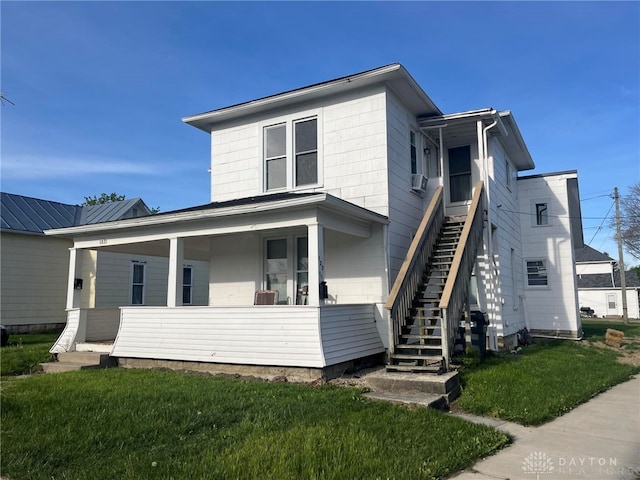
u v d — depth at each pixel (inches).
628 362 446.0
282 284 424.5
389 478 150.7
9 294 647.1
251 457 164.9
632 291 1588.3
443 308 304.0
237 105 456.8
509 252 545.0
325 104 426.6
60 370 379.2
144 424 205.2
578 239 843.4
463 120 451.5
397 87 409.4
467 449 182.1
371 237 390.6
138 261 753.6
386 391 270.7
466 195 502.6
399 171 421.1
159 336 372.2
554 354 441.4
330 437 185.9
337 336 324.2
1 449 178.7
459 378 296.8
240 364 330.0
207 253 542.0
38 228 685.3
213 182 480.1
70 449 179.0
